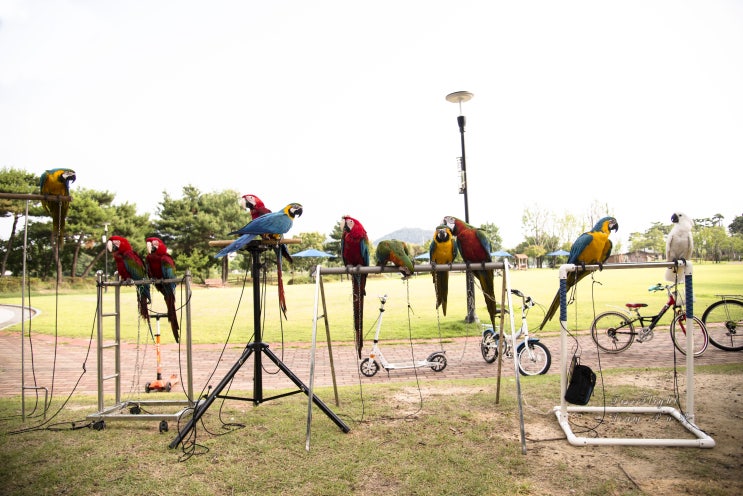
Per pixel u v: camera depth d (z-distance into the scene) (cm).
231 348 1040
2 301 2569
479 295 1784
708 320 1037
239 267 6247
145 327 1388
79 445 414
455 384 605
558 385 577
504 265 455
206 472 358
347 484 334
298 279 4003
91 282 4219
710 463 356
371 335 1134
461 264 461
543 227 8162
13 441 426
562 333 435
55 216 512
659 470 346
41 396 618
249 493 324
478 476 340
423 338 1077
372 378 712
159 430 448
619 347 855
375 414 480
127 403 515
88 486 337
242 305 1991
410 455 379
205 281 4706
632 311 870
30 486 338
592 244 461
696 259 5172
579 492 316
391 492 321
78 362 916
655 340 943
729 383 564
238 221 4841
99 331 480
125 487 335
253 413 495
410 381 665
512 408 491
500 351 505
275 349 1009
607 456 373
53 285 4006
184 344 1112
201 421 474
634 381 586
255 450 396
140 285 504
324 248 6212
